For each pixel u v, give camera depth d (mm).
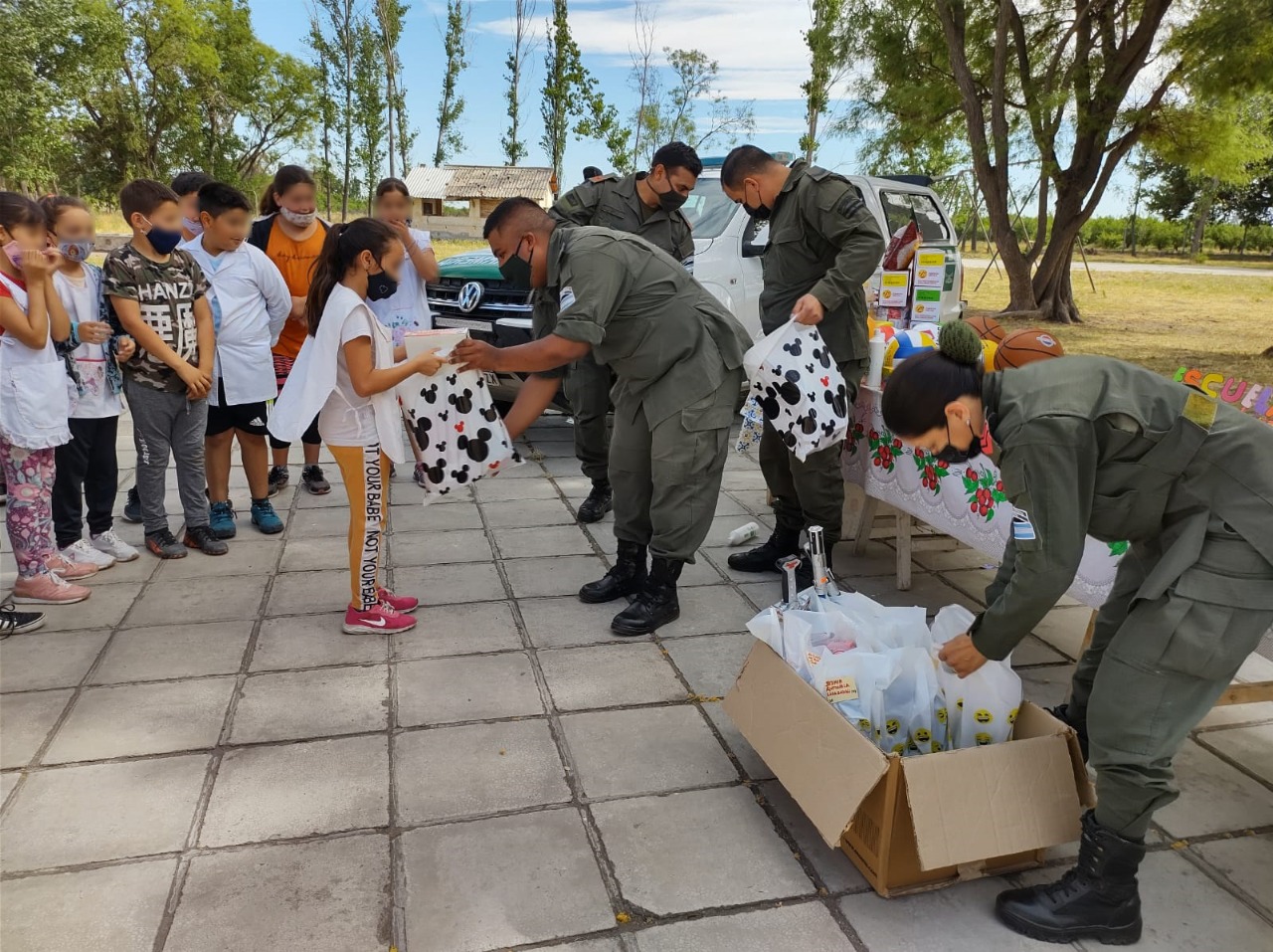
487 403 2967
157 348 3646
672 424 3170
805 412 3184
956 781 1954
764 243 6465
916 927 1996
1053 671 3170
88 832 2236
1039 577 1789
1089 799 2072
